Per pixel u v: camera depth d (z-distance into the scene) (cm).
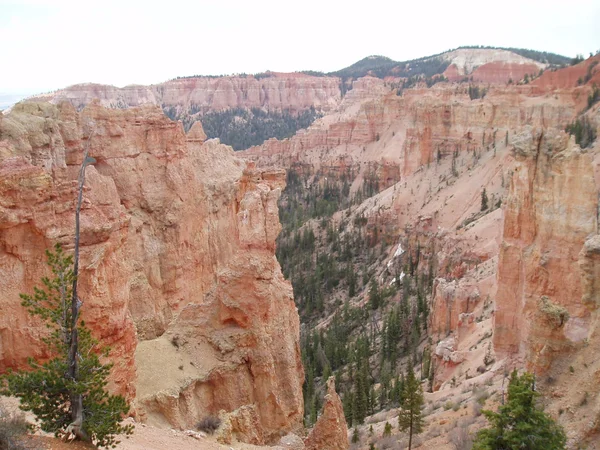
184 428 2828
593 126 9875
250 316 3275
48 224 2305
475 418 3478
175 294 5056
